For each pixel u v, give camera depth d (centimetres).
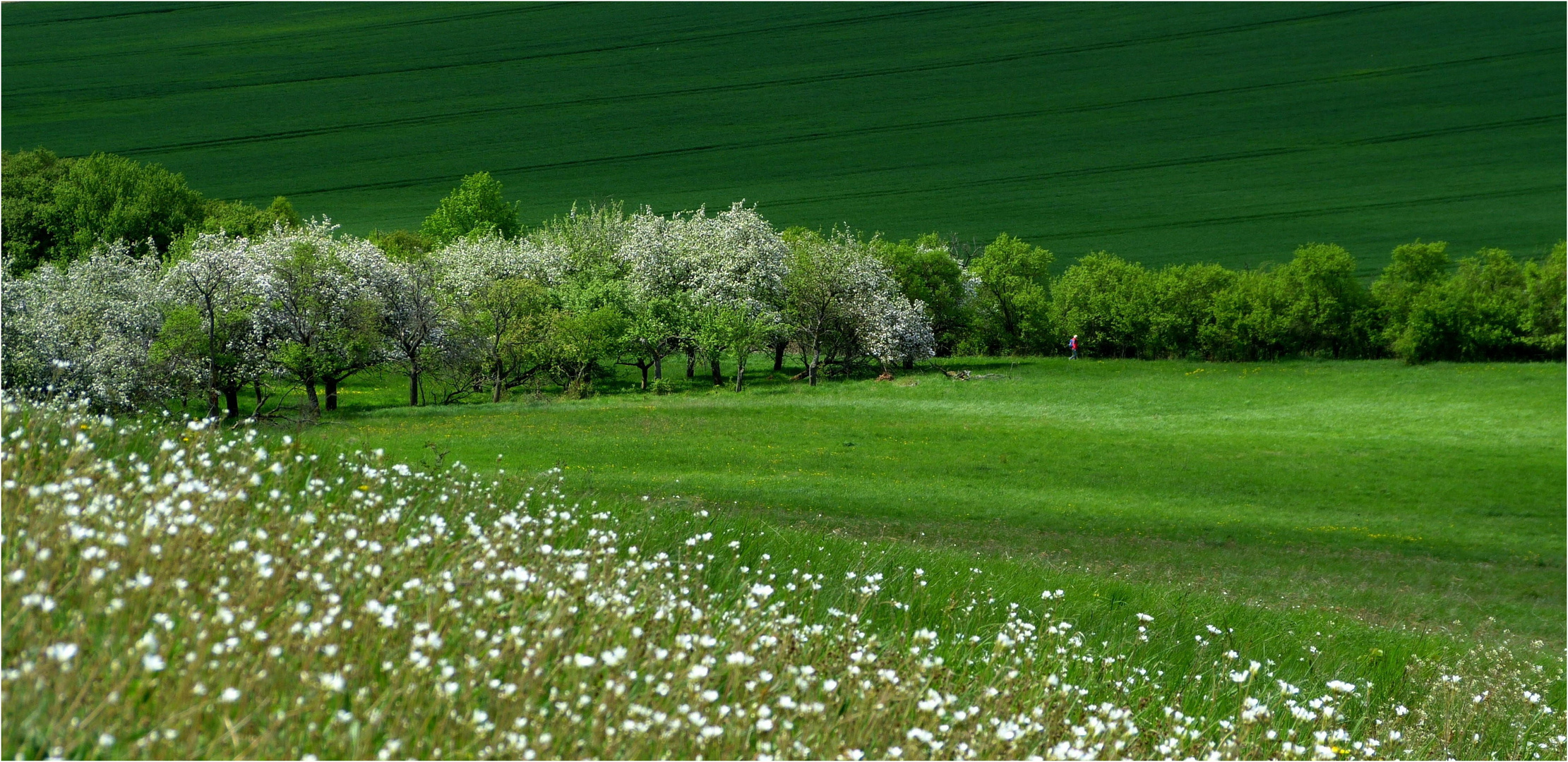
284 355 5894
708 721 499
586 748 441
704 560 994
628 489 3659
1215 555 3136
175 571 456
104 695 378
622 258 8419
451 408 6372
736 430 5619
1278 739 753
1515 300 8194
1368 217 13888
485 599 533
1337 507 4062
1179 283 9194
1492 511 4000
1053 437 5672
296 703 402
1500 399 6694
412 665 448
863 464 4731
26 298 4966
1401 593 2691
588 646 519
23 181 10175
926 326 8475
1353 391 7262
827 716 532
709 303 7838
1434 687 1179
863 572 1140
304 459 826
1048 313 9775
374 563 556
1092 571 2428
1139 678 927
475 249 8075
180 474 621
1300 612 1934
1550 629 2416
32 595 391
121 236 9500
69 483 512
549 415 6062
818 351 8181
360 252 6762
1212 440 5656
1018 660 675
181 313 5184
